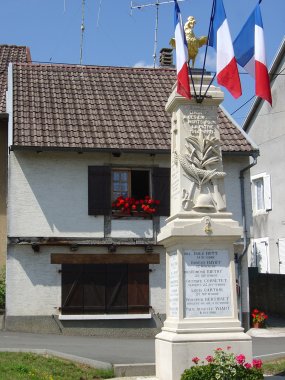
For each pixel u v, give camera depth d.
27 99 21.45
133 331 19.45
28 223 19.39
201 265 10.78
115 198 20.23
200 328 10.52
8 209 19.39
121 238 19.77
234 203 20.59
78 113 21.20
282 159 27.09
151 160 20.39
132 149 19.72
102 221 19.78
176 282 10.82
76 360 12.57
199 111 11.60
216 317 10.66
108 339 18.09
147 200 20.00
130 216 19.98
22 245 19.31
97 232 19.70
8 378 10.28
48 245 19.31
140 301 19.64
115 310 19.45
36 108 21.05
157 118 21.62
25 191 19.53
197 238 10.77
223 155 20.50
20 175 19.58
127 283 19.64
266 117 28.47
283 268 26.17
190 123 11.52
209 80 11.88
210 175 11.29
